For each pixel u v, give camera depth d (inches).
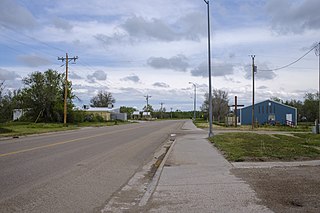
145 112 5378.9
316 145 738.8
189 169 426.3
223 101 3629.4
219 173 390.9
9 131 1268.5
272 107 2571.4
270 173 378.9
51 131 1413.6
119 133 1305.4
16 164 460.4
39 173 395.5
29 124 2124.8
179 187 321.7
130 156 585.9
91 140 918.4
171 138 1064.2
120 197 291.1
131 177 388.2
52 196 289.1
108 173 408.8
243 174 378.3
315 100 3287.4
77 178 370.9
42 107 2544.3
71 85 2635.3
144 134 1253.7
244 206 249.4
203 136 1102.4
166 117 6515.8
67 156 557.0
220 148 659.4
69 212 243.8
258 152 565.9
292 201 258.8
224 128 1825.8
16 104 2527.1
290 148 629.6
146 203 266.5
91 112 3216.0
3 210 247.0
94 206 260.4
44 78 2551.7
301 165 437.1
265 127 1989.4
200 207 250.7
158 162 524.1
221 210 241.4
